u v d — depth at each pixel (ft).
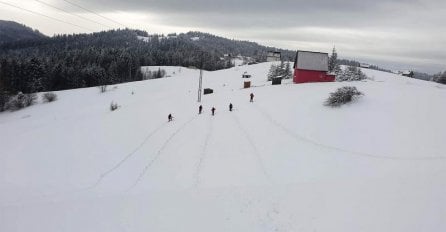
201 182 85.92
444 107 127.44
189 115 161.79
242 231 55.67
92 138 139.64
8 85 330.13
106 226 58.65
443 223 52.75
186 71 597.11
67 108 255.50
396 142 102.06
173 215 61.62
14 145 137.90
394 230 52.08
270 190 70.64
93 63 496.64
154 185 87.71
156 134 135.03
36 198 82.43
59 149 128.26
